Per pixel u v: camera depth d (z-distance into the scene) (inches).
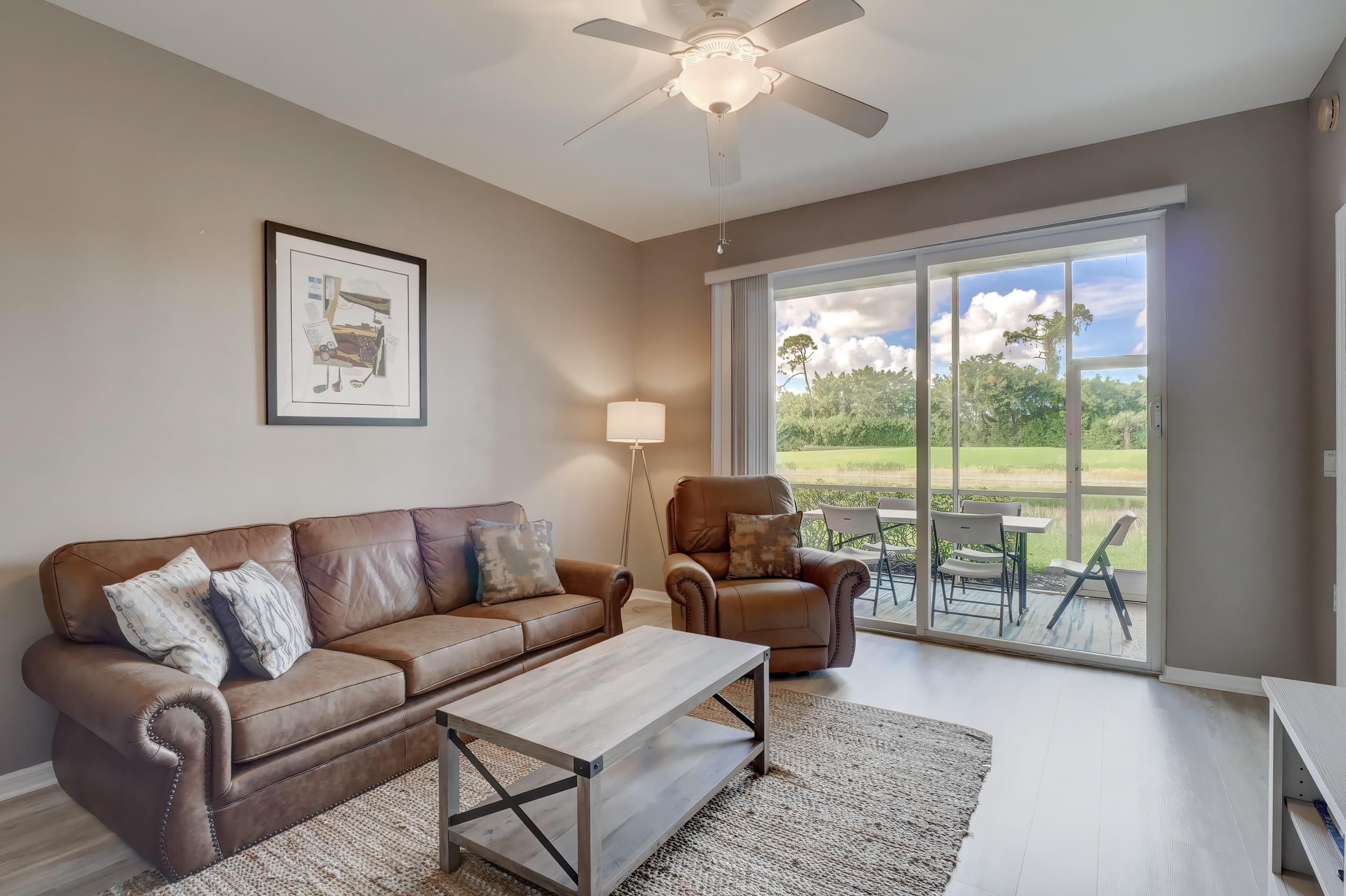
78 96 91.3
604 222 182.2
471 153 137.1
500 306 155.9
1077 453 138.3
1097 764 93.3
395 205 132.8
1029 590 143.4
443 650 98.0
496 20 92.8
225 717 70.7
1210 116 122.6
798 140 131.0
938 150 136.0
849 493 167.6
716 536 150.7
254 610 84.8
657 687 77.5
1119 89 112.6
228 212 107.3
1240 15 91.9
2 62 85.0
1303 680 115.9
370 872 69.9
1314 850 56.6
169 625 77.6
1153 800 83.9
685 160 140.5
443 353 142.7
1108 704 114.7
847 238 161.9
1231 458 121.6
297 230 115.9
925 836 75.9
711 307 182.9
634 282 199.9
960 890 66.9
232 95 107.7
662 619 172.7
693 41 87.7
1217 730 103.9
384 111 119.6
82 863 72.1
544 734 64.7
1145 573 131.6
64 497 90.3
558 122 123.7
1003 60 103.5
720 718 109.5
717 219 179.6
